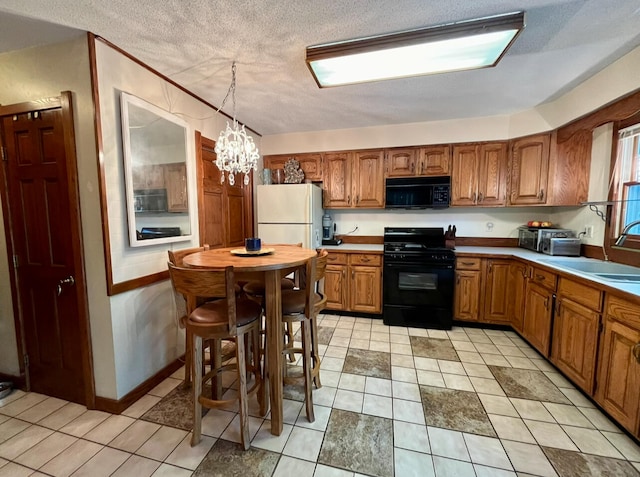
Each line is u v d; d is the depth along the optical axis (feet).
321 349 8.66
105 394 6.02
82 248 5.78
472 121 10.40
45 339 6.36
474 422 5.60
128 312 6.21
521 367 7.61
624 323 5.09
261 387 5.84
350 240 12.98
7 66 5.88
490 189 10.46
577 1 4.60
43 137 5.79
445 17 4.99
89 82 5.41
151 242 6.68
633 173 7.26
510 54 6.23
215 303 5.55
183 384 6.82
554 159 9.29
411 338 9.43
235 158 6.61
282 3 4.58
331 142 11.87
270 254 6.04
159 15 4.84
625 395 5.08
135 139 6.25
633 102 6.44
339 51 5.73
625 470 4.54
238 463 4.70
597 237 8.38
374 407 6.05
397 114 10.05
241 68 6.72
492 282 9.91
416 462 4.71
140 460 4.77
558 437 5.21
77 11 4.70
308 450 4.95
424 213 12.20
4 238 6.36
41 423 5.64
